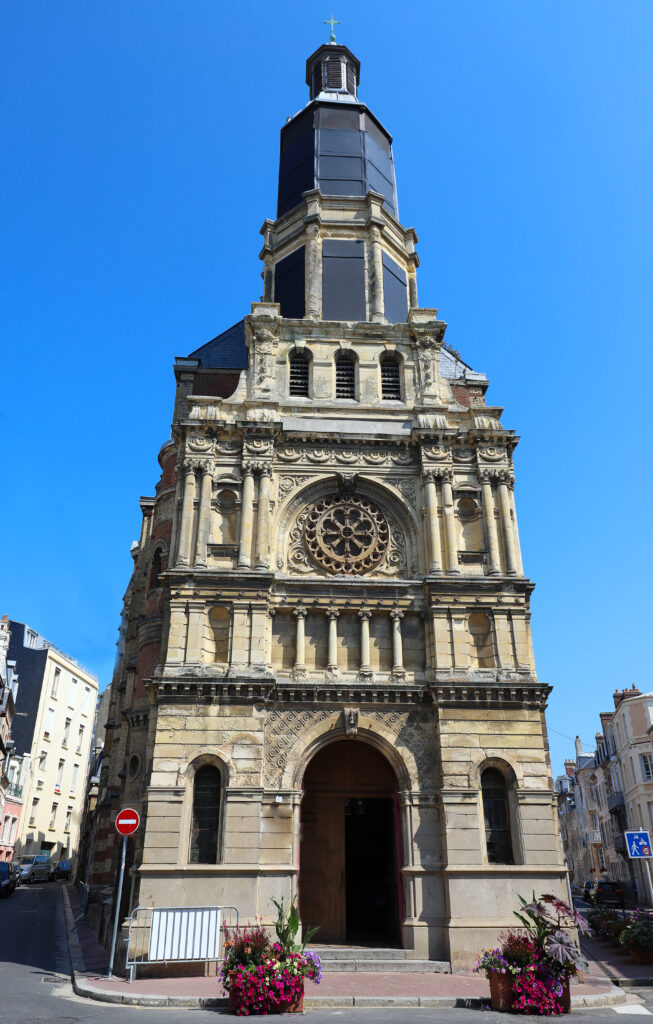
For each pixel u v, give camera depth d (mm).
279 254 37250
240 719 24906
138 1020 15297
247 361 34406
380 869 29641
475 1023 15227
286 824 24172
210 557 27844
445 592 27578
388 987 20188
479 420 31031
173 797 23781
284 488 29375
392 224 37781
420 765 25453
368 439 30016
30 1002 17422
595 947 29891
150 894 22594
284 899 23078
